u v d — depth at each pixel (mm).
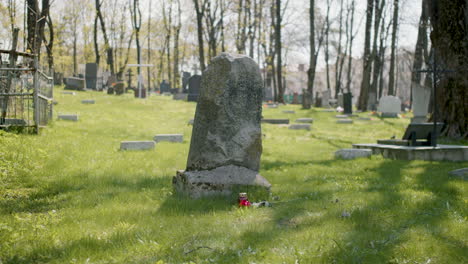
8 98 13719
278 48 44219
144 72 80250
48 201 6902
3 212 6152
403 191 7523
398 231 5148
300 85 117438
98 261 4176
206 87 7367
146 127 18781
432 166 10688
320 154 13266
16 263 4105
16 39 15281
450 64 16875
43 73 14727
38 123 13602
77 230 5160
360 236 4875
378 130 22172
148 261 4145
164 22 61750
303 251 4383
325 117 29031
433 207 6363
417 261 4180
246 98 7449
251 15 51031
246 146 7371
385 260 4219
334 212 5988
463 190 7504
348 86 55312
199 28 39844
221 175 7113
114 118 21203
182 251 4434
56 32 45594
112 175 8805
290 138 17938
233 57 7387
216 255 4328
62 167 9531
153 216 5832
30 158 9945
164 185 8039
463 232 5047
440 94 17391
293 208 6367
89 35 57562
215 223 5500
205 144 7254
